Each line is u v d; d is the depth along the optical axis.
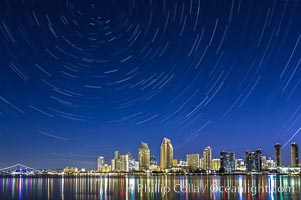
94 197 90.06
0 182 188.50
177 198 87.88
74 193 103.00
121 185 149.38
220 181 182.50
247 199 85.12
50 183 175.00
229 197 90.25
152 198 87.69
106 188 126.94
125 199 85.38
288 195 96.12
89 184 160.75
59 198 88.44
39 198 87.69
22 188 127.75
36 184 161.50
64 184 162.00
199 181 185.50
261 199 84.69
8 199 86.25
